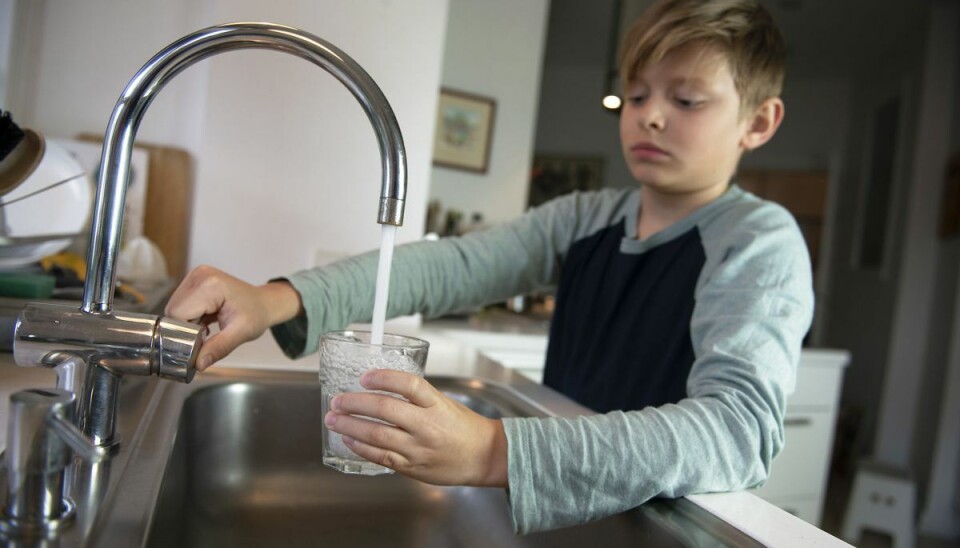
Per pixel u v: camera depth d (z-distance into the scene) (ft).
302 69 4.17
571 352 3.26
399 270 2.74
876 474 9.05
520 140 8.48
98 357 1.53
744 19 2.73
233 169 4.12
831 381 7.61
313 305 2.31
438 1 4.43
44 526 1.18
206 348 1.78
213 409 2.42
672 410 1.86
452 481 1.57
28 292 2.65
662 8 2.84
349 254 4.37
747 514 1.72
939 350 10.65
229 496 2.41
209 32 1.51
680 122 2.72
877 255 13.15
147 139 4.48
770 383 1.98
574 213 3.59
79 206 3.33
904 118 12.37
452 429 1.51
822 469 7.63
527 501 1.59
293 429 2.58
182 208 4.29
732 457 1.84
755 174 15.96
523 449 1.61
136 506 1.35
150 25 4.52
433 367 3.29
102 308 1.55
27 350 1.49
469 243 3.16
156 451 1.69
